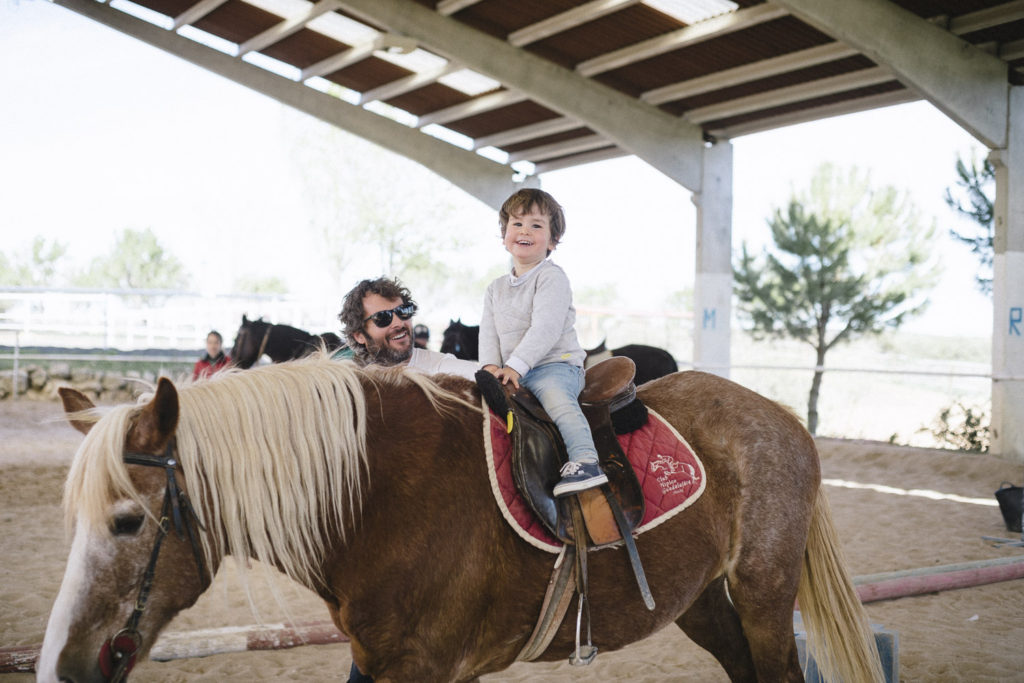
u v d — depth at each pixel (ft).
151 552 5.88
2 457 28.96
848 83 33.37
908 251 46.91
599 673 11.76
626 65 37.27
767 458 7.84
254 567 16.97
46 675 5.45
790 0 26.58
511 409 7.02
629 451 7.50
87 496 5.66
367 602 6.36
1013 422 30.68
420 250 93.86
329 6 37.01
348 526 6.44
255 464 6.21
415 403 7.02
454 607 6.44
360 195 90.89
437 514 6.47
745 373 64.13
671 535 7.30
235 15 42.04
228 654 12.16
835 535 8.37
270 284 130.31
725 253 41.91
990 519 23.22
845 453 34.83
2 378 44.65
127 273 121.29
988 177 45.39
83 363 47.83
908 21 28.22
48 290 52.75
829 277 47.47
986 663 12.07
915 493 27.37
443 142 49.32
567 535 6.76
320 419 6.49
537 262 7.73
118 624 5.74
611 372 7.78
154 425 5.96
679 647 13.00
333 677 11.35
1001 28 28.99
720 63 35.35
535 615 6.82
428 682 6.33
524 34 36.04
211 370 31.94
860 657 8.14
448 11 35.32
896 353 72.95
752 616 7.72
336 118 46.88
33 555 17.42
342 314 9.17
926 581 15.42
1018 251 30.58
